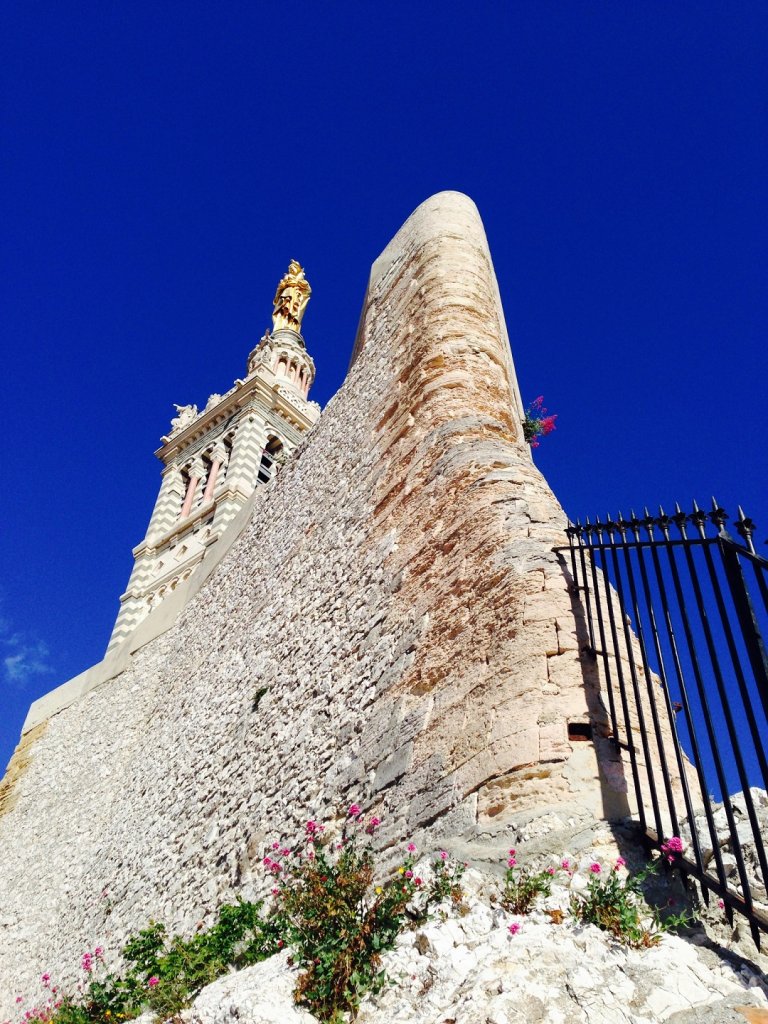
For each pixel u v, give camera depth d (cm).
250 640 1202
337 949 379
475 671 546
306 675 881
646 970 307
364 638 770
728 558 359
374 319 1331
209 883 815
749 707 320
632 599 452
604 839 393
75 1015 664
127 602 3148
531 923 348
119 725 1839
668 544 415
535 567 562
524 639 515
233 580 1559
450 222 1228
